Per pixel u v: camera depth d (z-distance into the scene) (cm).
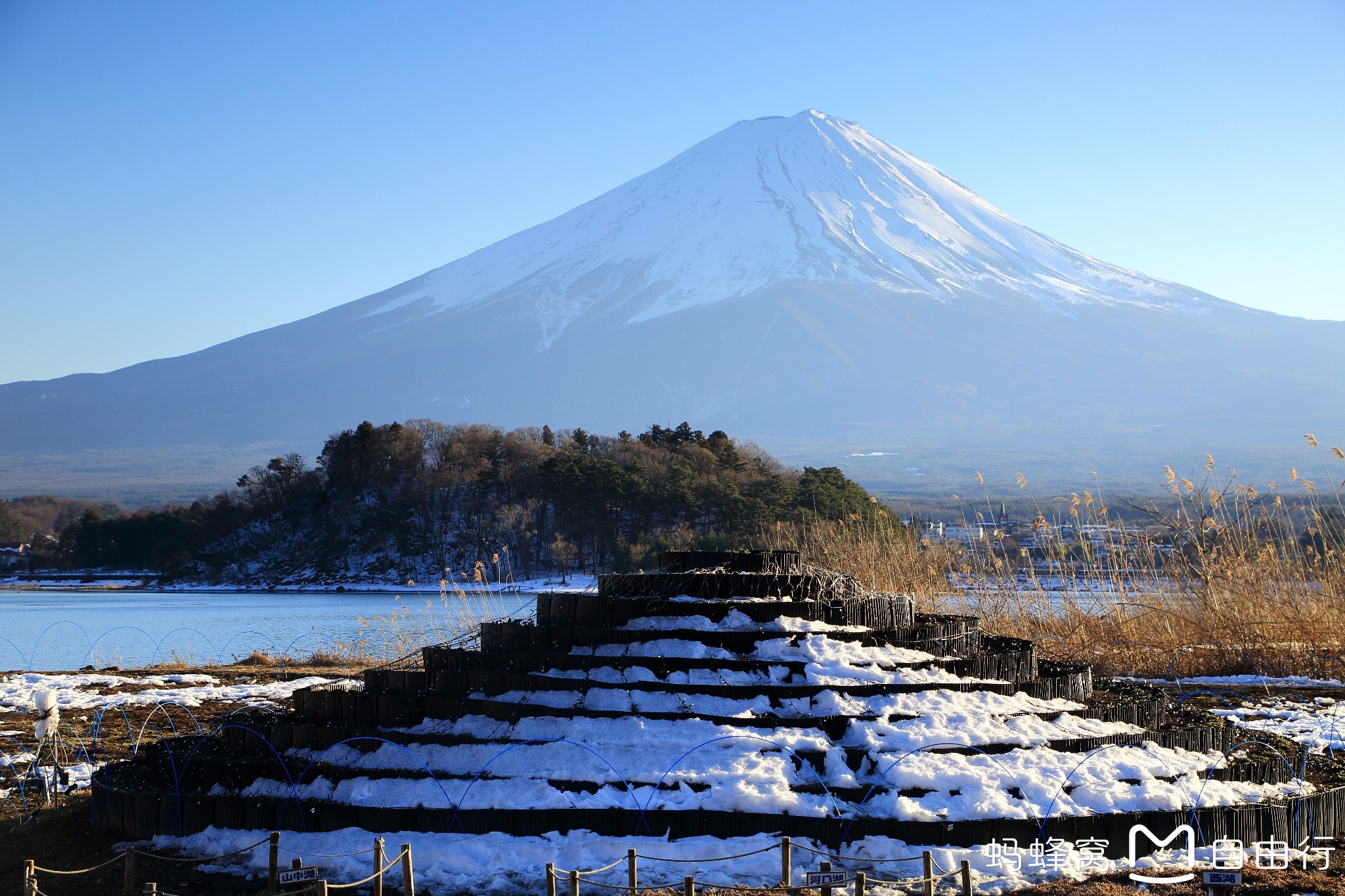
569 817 980
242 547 10988
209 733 1314
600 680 1150
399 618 3108
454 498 10494
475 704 1163
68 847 1052
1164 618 2277
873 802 992
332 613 6462
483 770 1056
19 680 2255
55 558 13700
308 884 907
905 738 1059
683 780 1002
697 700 1106
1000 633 2262
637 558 7812
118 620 5803
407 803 1023
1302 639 2144
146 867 972
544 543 9219
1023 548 2567
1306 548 2311
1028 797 1009
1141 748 1140
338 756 1139
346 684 1536
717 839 963
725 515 8412
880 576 2469
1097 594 2383
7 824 1153
